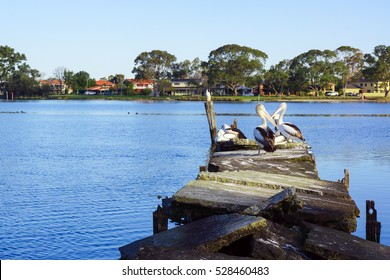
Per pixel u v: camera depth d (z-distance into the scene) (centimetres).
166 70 19425
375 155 3622
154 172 2791
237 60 16512
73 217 1759
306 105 13875
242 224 888
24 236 1538
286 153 1934
